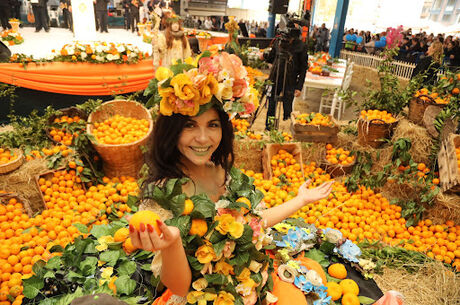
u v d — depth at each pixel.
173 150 1.45
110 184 3.68
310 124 4.22
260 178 3.97
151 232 0.99
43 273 1.94
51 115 4.09
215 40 11.42
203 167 1.57
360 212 3.56
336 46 12.22
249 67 6.32
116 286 1.79
